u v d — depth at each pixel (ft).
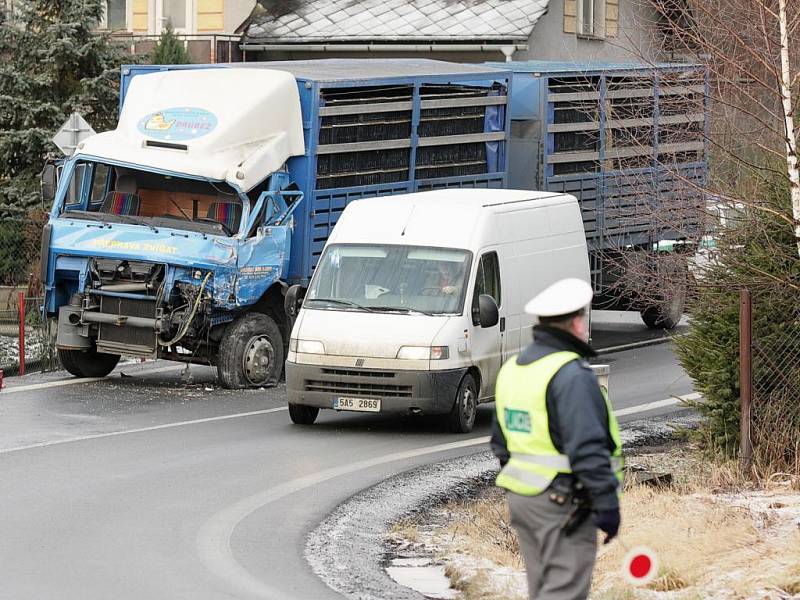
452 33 260.62
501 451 52.75
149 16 282.36
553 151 175.42
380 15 272.31
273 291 147.95
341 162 151.02
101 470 100.17
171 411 128.36
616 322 213.05
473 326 122.62
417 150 160.35
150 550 77.15
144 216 146.20
